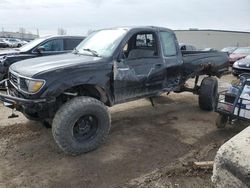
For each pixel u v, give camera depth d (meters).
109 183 3.29
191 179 3.37
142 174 3.48
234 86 4.67
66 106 3.73
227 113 4.66
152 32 4.96
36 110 3.61
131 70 4.51
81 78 3.82
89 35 5.32
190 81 9.20
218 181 2.04
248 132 2.19
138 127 5.19
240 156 1.91
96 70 3.99
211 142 4.50
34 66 3.87
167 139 4.62
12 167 3.65
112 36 4.62
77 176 3.44
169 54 5.34
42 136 4.64
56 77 3.61
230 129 5.12
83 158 3.89
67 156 3.94
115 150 4.16
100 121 4.04
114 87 4.30
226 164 1.97
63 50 8.74
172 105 6.86
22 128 4.97
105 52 4.36
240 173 1.88
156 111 6.29
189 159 3.88
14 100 3.68
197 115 6.04
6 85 4.32
